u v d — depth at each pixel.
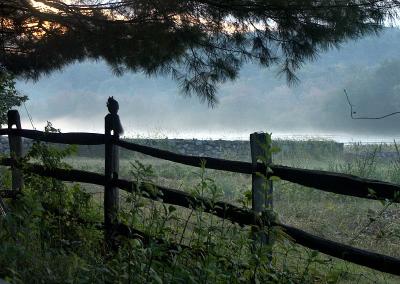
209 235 4.32
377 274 5.75
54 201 6.48
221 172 14.66
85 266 4.49
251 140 4.61
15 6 8.36
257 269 4.11
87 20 8.27
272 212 4.27
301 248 6.15
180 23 7.86
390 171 13.48
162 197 5.36
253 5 7.23
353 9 6.91
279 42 7.78
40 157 7.10
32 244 4.75
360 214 9.07
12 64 10.05
